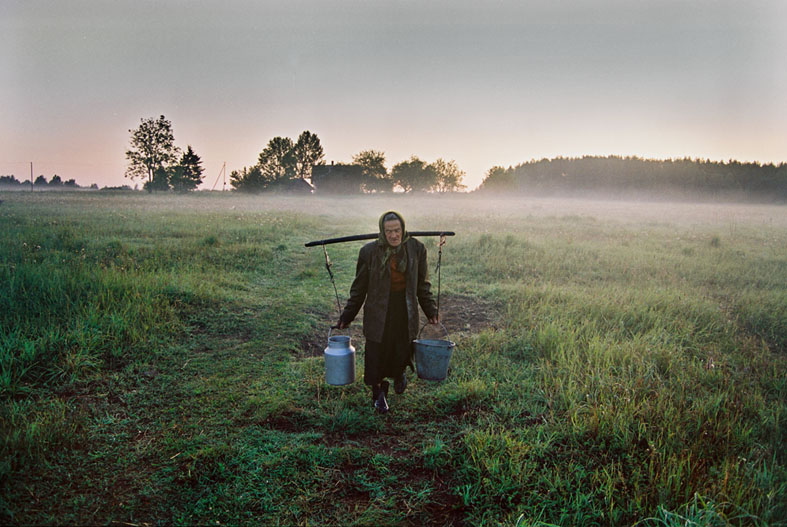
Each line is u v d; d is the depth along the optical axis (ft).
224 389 14.16
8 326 16.72
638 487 9.25
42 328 16.48
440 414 12.91
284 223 64.59
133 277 24.00
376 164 387.96
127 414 12.46
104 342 16.56
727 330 19.67
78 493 9.18
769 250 43.37
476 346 18.01
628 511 8.80
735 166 477.36
